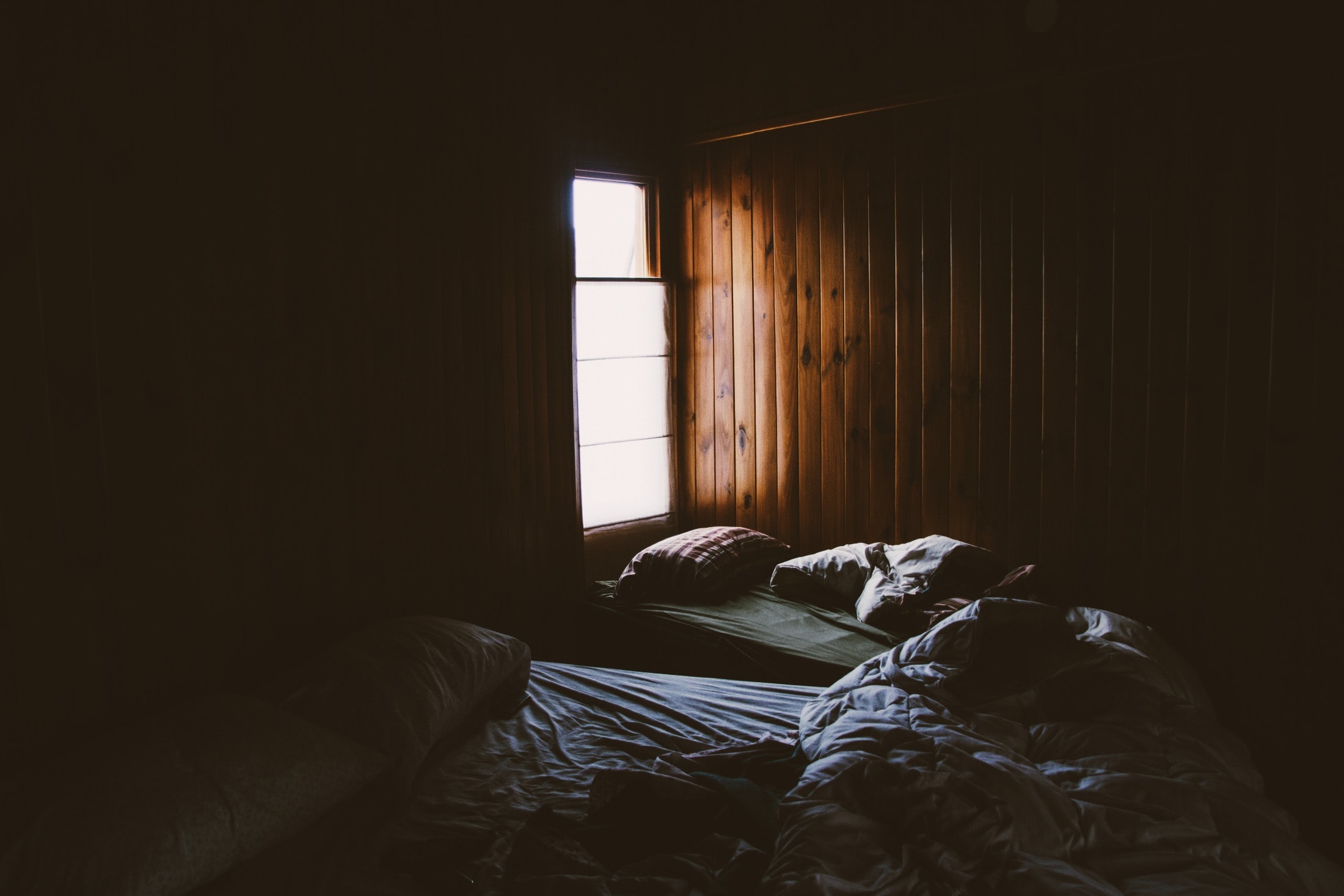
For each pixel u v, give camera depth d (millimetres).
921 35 3107
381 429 2758
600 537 3730
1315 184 2428
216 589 2357
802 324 3561
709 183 3803
